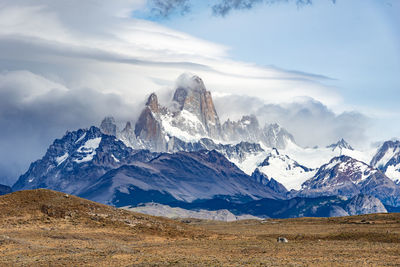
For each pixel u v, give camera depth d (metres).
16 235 184.25
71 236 187.88
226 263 131.25
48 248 163.00
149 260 138.62
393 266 125.44
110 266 132.62
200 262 133.38
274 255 149.88
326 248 160.00
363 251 152.00
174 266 128.62
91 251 157.38
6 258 146.38
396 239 182.50
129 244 182.25
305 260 136.25
